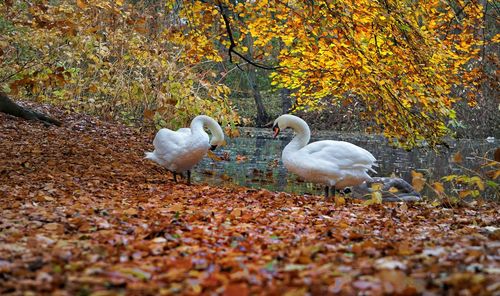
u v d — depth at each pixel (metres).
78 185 8.38
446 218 7.01
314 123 27.80
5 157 10.58
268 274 3.47
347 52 9.34
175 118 16.41
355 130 26.66
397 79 10.30
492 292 2.82
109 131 16.50
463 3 11.05
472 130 23.91
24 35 17.27
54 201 6.88
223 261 3.88
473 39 11.27
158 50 16.66
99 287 3.17
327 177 8.56
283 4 9.80
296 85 11.72
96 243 4.59
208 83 16.77
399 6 9.70
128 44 17.19
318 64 10.57
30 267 3.64
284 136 23.70
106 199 7.38
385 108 10.30
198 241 4.78
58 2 17.31
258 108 31.84
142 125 18.77
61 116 17.58
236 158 15.61
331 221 6.16
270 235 5.15
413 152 18.03
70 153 11.84
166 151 9.52
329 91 11.77
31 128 14.49
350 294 2.92
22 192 7.34
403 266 3.47
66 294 3.03
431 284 3.05
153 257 4.12
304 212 6.99
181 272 3.55
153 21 16.75
